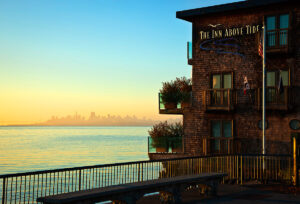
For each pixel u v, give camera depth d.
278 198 11.94
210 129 25.95
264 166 16.84
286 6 23.38
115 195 9.51
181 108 27.39
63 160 59.25
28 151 82.25
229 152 24.83
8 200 20.45
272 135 23.78
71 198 8.41
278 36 23.31
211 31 26.06
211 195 12.30
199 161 16.84
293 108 23.12
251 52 24.59
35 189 24.83
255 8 24.31
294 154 14.14
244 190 13.35
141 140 150.00
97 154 71.56
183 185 11.39
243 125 24.80
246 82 23.08
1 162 57.03
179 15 26.38
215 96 25.44
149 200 11.79
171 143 28.09
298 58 23.11
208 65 26.19
